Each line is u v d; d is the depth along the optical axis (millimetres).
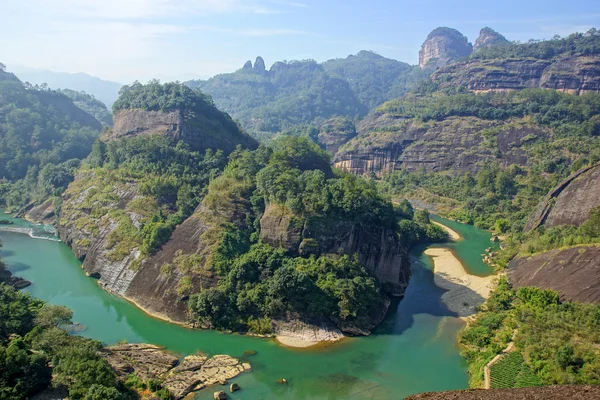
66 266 114375
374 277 95250
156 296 90688
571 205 122250
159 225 102688
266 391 65438
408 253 131125
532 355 68062
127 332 82500
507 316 84625
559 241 106250
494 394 43719
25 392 55938
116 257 103750
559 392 42375
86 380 57281
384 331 84188
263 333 81500
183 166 127062
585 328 71688
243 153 125875
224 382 67125
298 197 94250
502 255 123312
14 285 100750
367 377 69500
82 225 120125
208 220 100000
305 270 87875
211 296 83625
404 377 69625
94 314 89312
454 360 74688
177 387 64562
